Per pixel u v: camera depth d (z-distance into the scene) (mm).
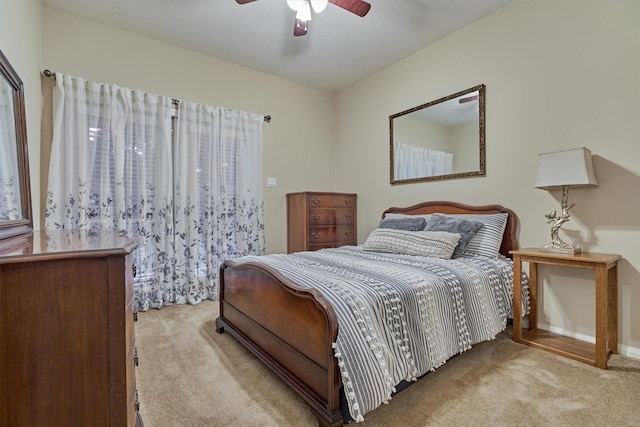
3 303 818
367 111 4027
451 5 2631
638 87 1986
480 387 1627
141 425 1261
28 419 851
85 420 914
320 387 1350
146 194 2982
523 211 2555
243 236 3578
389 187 3750
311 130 4324
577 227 2252
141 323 2600
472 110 2889
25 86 2107
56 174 2555
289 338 1587
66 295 886
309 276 1741
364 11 2199
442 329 1675
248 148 3670
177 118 3199
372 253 2715
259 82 3848
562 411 1429
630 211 2023
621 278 2055
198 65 3389
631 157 2018
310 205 3727
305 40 3148
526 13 2514
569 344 2107
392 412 1429
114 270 947
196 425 1362
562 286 2332
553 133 2373
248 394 1594
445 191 3146
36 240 1218
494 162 2742
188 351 2072
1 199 1516
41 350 862
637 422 1354
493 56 2732
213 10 2680
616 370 1802
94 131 2748
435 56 3199
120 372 956
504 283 2215
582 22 2221
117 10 2678
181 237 3168
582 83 2225
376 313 1434
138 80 3033
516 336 2213
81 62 2758
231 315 2287
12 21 1852
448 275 1914
